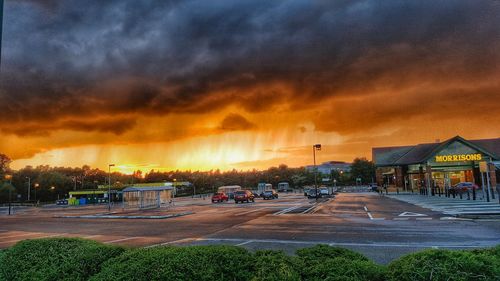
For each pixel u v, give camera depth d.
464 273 3.38
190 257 3.97
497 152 54.78
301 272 3.78
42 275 4.52
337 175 120.62
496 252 4.05
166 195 43.84
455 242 11.68
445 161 46.31
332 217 21.47
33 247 5.17
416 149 56.88
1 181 103.56
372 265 3.80
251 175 133.38
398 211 23.97
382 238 12.84
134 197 40.66
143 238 15.29
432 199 34.78
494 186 46.41
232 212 29.28
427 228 15.22
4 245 15.03
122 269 3.95
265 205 37.31
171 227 19.69
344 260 3.91
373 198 42.75
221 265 3.85
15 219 33.03
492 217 18.98
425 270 3.46
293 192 92.31
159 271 3.75
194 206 41.66
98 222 25.55
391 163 60.00
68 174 155.25
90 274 4.45
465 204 26.92
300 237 13.75
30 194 113.38
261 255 4.14
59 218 32.16
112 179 145.25
